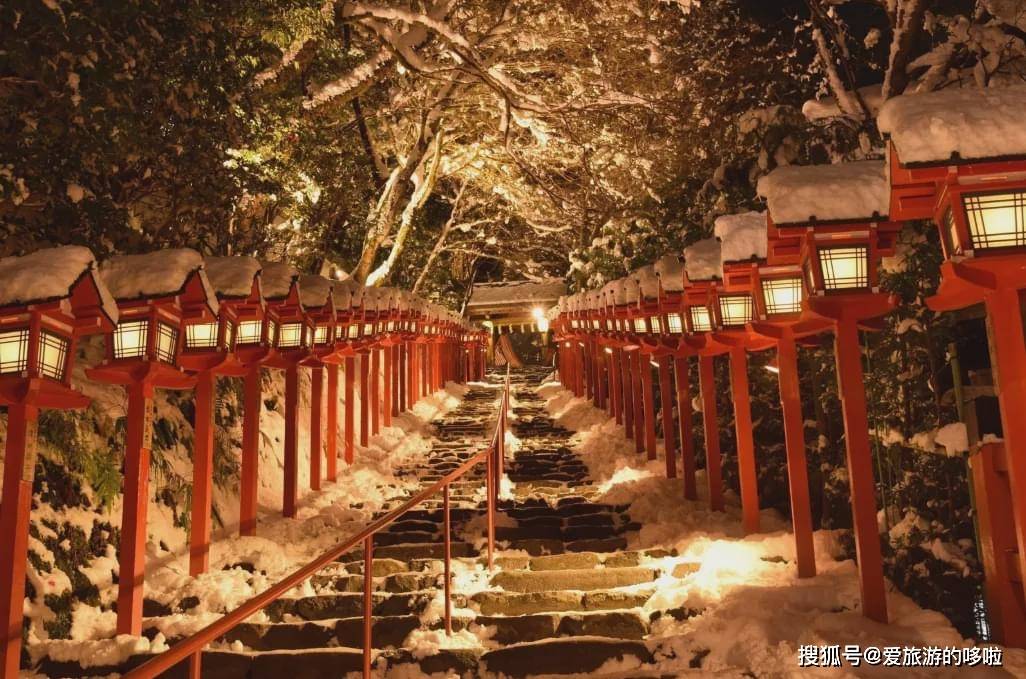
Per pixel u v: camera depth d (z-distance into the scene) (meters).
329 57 11.92
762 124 7.49
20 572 4.34
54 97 5.46
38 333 4.32
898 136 3.48
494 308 33.88
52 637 5.15
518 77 14.30
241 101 8.28
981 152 3.38
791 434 5.84
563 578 6.27
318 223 12.87
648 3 11.97
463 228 23.25
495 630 5.32
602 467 11.19
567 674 4.75
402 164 16.22
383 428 13.78
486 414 17.56
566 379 21.48
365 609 4.35
